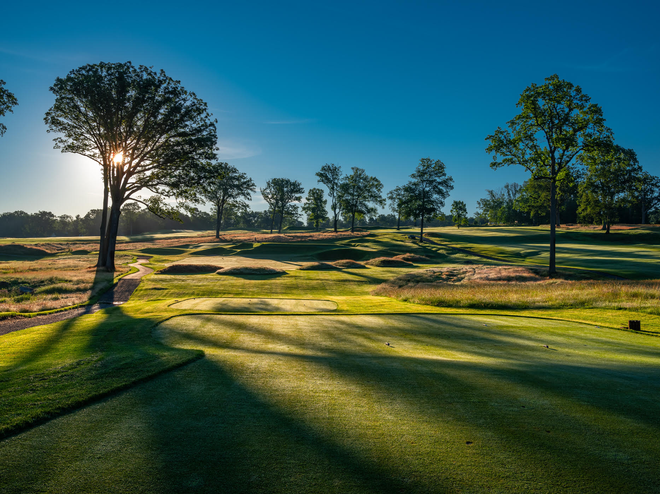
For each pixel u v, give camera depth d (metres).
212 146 35.62
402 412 4.32
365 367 6.53
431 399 4.78
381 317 14.95
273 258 50.81
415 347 9.29
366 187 89.44
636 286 20.92
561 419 4.13
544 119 30.66
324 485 2.85
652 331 12.34
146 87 31.28
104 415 4.20
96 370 5.92
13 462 3.19
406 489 2.79
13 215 175.88
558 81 29.39
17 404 4.42
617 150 30.31
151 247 66.12
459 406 4.53
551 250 32.03
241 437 3.65
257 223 172.50
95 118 32.06
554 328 12.67
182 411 4.32
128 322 13.02
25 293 23.14
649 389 5.26
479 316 15.36
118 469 3.08
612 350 9.17
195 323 13.01
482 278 30.94
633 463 3.16
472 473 3.01
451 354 8.28
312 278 32.69
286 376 5.83
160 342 9.74
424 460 3.22
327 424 3.97
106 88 30.36
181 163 35.38
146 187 35.81
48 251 62.38
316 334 11.09
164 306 18.58
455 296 20.86
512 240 66.88
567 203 105.88
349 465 3.14
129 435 3.70
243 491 2.77
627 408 4.47
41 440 3.59
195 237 89.94
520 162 32.44
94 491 2.78
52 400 4.54
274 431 3.79
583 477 2.94
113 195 34.78
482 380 5.68
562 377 5.89
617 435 3.72
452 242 65.62
